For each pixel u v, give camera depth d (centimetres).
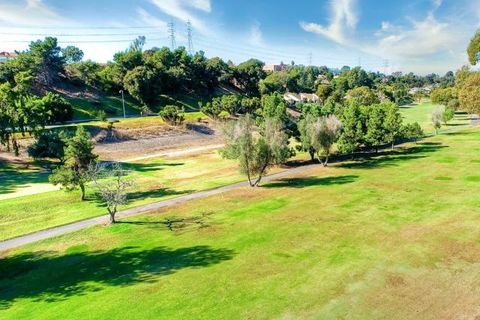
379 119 7856
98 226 4078
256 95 18525
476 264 2820
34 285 2870
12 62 11125
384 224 3712
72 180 4900
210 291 2609
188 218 4222
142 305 2477
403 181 5441
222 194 5191
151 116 11838
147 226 4019
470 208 4059
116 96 13288
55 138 6688
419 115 15875
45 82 11850
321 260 2992
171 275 2883
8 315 2447
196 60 16762
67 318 2373
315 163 7262
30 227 4122
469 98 7225
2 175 6550
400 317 2225
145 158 8275
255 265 2966
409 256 2992
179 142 10025
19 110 7444
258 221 3994
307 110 8062
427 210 4072
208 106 12444
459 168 6103
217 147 9688
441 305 2328
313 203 4556
